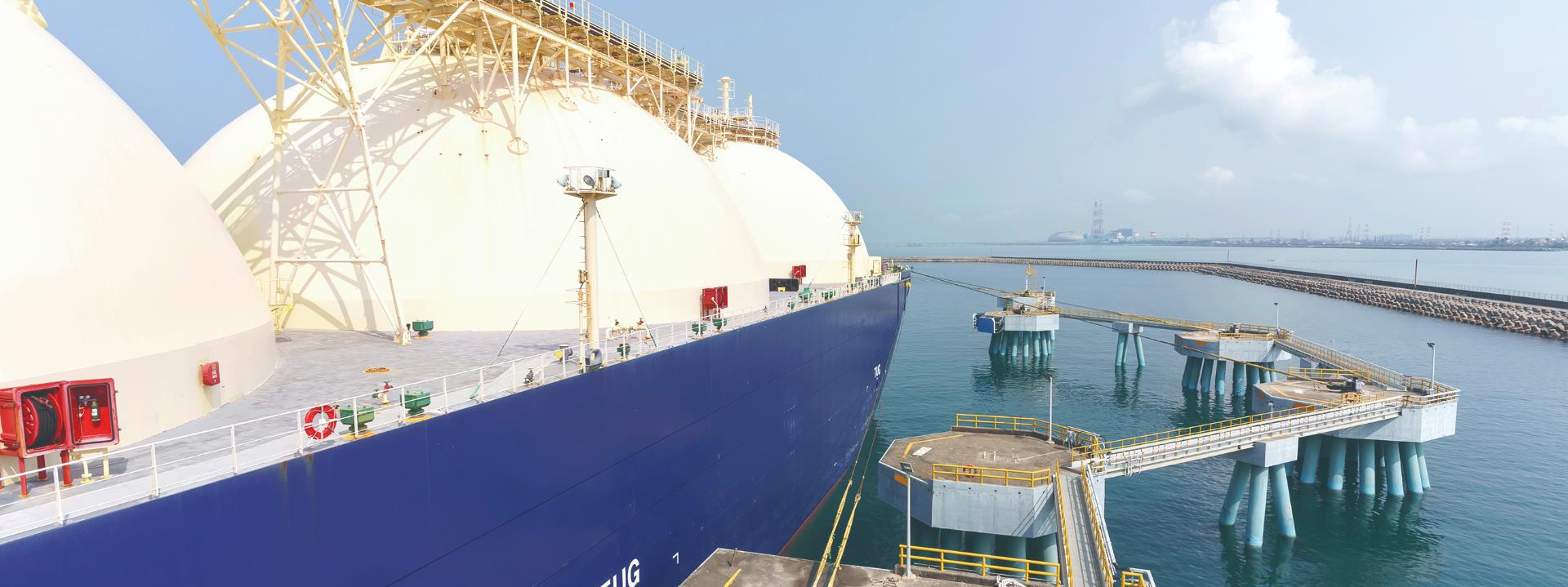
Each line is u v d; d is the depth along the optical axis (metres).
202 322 13.65
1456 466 42.75
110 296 11.51
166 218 13.60
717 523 24.95
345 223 22.61
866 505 37.16
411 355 19.19
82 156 12.20
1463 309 106.88
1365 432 37.31
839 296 39.78
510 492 14.89
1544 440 47.38
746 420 26.67
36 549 7.81
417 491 12.63
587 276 18.09
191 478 9.70
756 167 56.91
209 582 9.51
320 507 10.89
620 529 19.11
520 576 15.40
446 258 22.88
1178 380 67.31
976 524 24.92
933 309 131.38
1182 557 31.50
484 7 23.59
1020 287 183.00
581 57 30.48
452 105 25.45
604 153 26.94
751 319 28.25
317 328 22.50
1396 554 31.78
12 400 8.89
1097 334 99.19
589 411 17.34
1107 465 28.53
